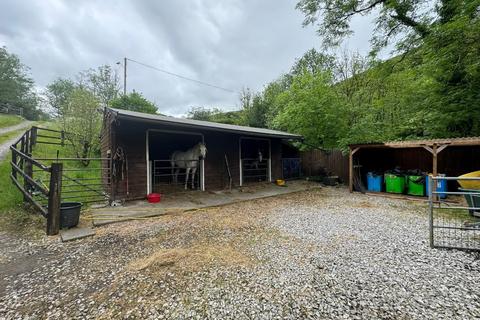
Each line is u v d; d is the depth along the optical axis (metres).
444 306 1.86
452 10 6.40
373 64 9.02
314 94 10.35
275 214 4.89
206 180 7.35
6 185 5.46
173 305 1.88
